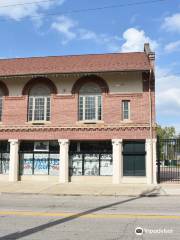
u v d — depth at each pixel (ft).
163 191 71.00
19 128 89.92
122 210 43.91
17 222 35.17
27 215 39.42
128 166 85.87
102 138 86.53
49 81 90.22
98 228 32.19
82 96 89.35
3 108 91.76
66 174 87.56
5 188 76.95
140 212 41.83
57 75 87.71
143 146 86.02
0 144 92.94
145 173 84.94
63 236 29.07
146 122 85.46
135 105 86.38
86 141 89.15
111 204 51.03
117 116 86.63
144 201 55.83
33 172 90.84
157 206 48.37
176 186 79.71
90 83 89.15
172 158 116.88
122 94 87.20
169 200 57.72
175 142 94.07
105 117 87.15
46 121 89.97
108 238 28.40
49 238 28.37
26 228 32.24
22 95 91.15
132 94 86.74
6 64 101.09
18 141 90.33
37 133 89.35
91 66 90.02
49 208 45.98
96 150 88.58
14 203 52.08
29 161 91.25
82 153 88.99
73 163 89.15
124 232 30.53
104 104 87.56
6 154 92.27
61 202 54.08
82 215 39.34
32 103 91.20
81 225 33.63
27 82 91.25
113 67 87.40
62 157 87.86
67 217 38.06
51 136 88.79
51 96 89.81
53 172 90.07
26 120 90.33
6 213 40.86
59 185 82.58
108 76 87.92
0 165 92.22
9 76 88.84
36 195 68.13
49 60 102.17
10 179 89.51
